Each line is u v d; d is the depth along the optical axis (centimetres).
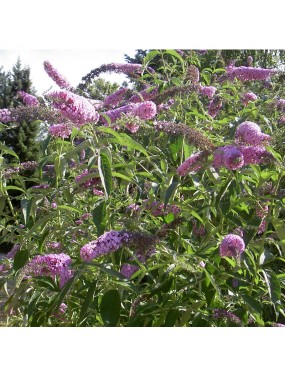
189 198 142
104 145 124
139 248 96
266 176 119
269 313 165
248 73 182
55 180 142
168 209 132
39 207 137
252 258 119
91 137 115
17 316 150
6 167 141
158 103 148
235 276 116
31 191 138
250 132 113
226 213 122
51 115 110
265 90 232
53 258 100
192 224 138
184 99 178
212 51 253
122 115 122
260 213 122
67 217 140
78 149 116
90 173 116
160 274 125
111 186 104
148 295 119
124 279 96
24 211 121
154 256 119
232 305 136
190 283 119
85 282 123
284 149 118
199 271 117
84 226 140
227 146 112
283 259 123
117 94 157
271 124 175
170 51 183
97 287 123
